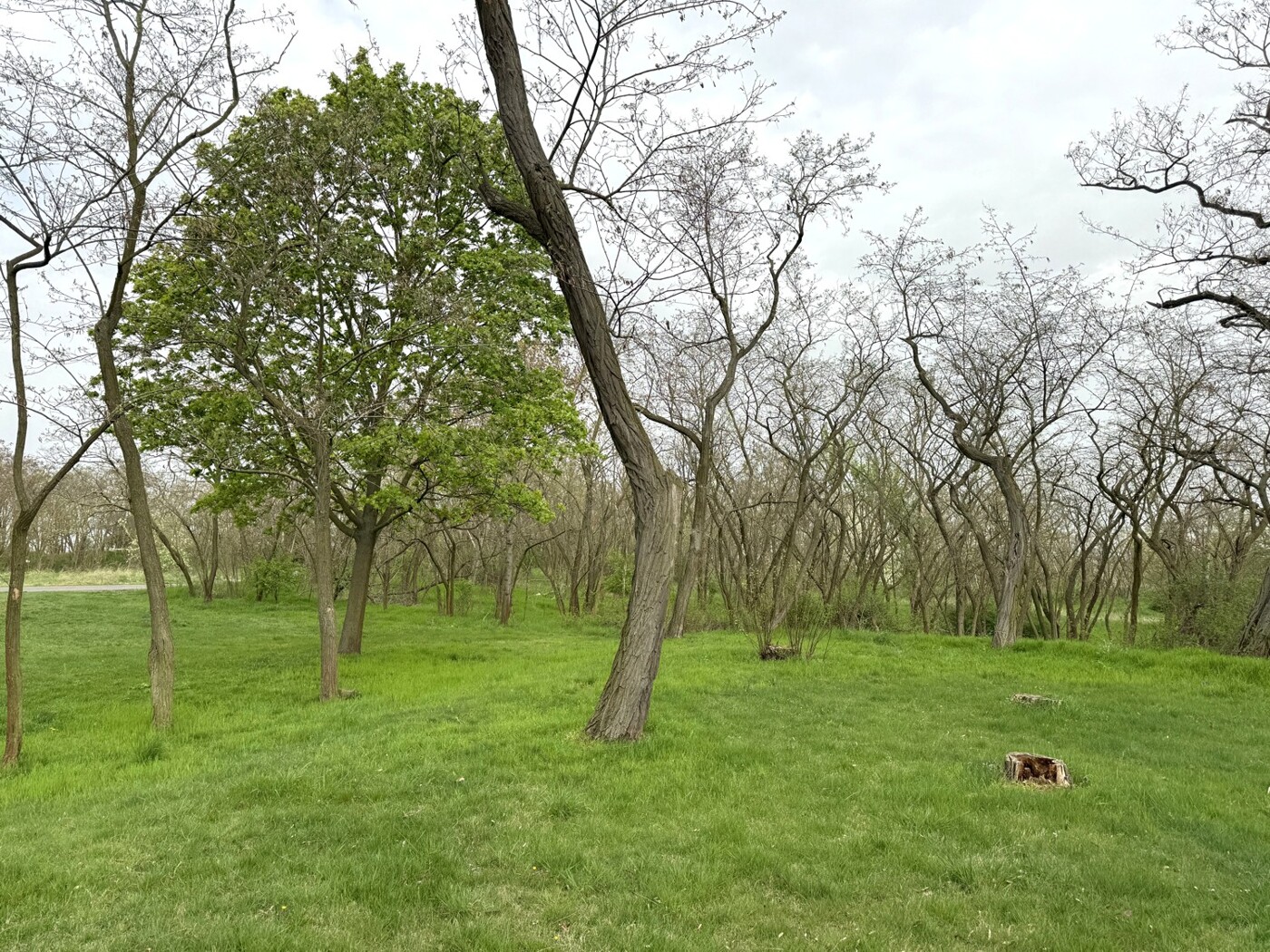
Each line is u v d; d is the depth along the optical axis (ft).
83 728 36.42
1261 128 49.65
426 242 51.31
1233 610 70.44
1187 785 24.25
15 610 30.37
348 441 49.78
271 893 16.12
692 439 74.38
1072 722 34.04
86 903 15.88
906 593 152.46
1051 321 73.41
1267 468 69.10
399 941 14.20
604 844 18.56
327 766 25.43
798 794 22.38
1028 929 14.44
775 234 62.28
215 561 119.24
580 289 28.71
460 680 45.57
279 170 39.27
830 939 14.10
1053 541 121.29
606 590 129.18
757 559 117.80
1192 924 14.84
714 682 42.24
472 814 20.71
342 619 97.40
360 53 53.98
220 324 40.78
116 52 32.48
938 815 20.56
